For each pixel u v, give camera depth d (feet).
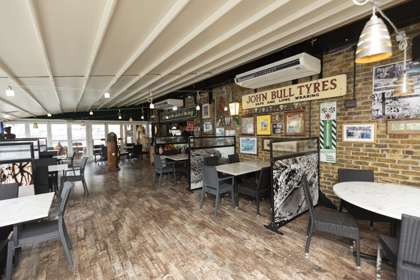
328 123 11.21
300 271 6.72
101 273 6.86
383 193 6.85
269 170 11.09
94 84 17.56
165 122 31.86
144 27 8.70
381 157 9.38
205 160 14.56
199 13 7.74
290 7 7.30
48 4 6.77
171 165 18.44
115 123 39.50
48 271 7.00
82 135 37.65
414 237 4.54
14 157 10.39
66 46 9.93
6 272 6.28
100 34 8.42
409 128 8.55
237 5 7.16
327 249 7.85
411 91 8.43
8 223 5.62
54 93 19.54
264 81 12.66
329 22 8.22
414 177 8.50
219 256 7.61
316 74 11.59
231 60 11.77
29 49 10.00
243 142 16.70
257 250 7.91
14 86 15.84
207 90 20.62
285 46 10.25
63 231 7.25
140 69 14.05
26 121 33.27
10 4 6.59
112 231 9.64
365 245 7.97
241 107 16.76
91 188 17.08
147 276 6.66
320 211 7.97
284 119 13.51
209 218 10.77
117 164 25.16
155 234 9.28
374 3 4.82
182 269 6.96
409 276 4.67
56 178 15.61
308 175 10.87
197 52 11.07
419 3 7.13
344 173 9.45
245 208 11.98
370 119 9.65
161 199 13.94
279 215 9.41
